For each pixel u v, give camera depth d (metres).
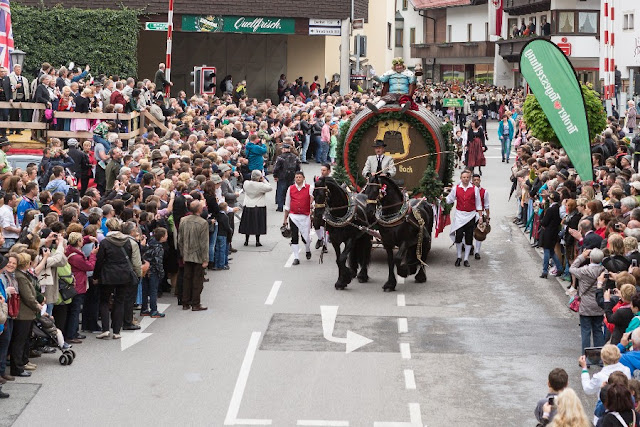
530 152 33.16
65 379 15.41
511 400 14.65
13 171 22.83
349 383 15.35
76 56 46.25
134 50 46.97
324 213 21.30
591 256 15.79
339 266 21.64
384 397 14.72
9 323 14.95
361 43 50.78
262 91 57.78
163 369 15.97
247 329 18.45
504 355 16.92
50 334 16.14
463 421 13.74
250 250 26.33
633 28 57.16
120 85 31.50
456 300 20.94
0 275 14.81
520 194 30.36
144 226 19.31
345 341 17.69
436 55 97.00
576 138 23.23
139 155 23.75
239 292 21.45
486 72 91.25
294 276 23.14
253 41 57.28
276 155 36.47
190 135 30.33
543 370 16.11
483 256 25.95
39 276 16.09
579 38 73.62
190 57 56.56
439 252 26.44
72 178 22.23
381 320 19.22
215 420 13.68
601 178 25.48
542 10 76.94
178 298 20.36
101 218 18.70
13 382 15.21
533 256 25.98
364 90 61.28
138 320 19.00
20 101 29.31
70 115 29.42
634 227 17.33
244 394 14.78
